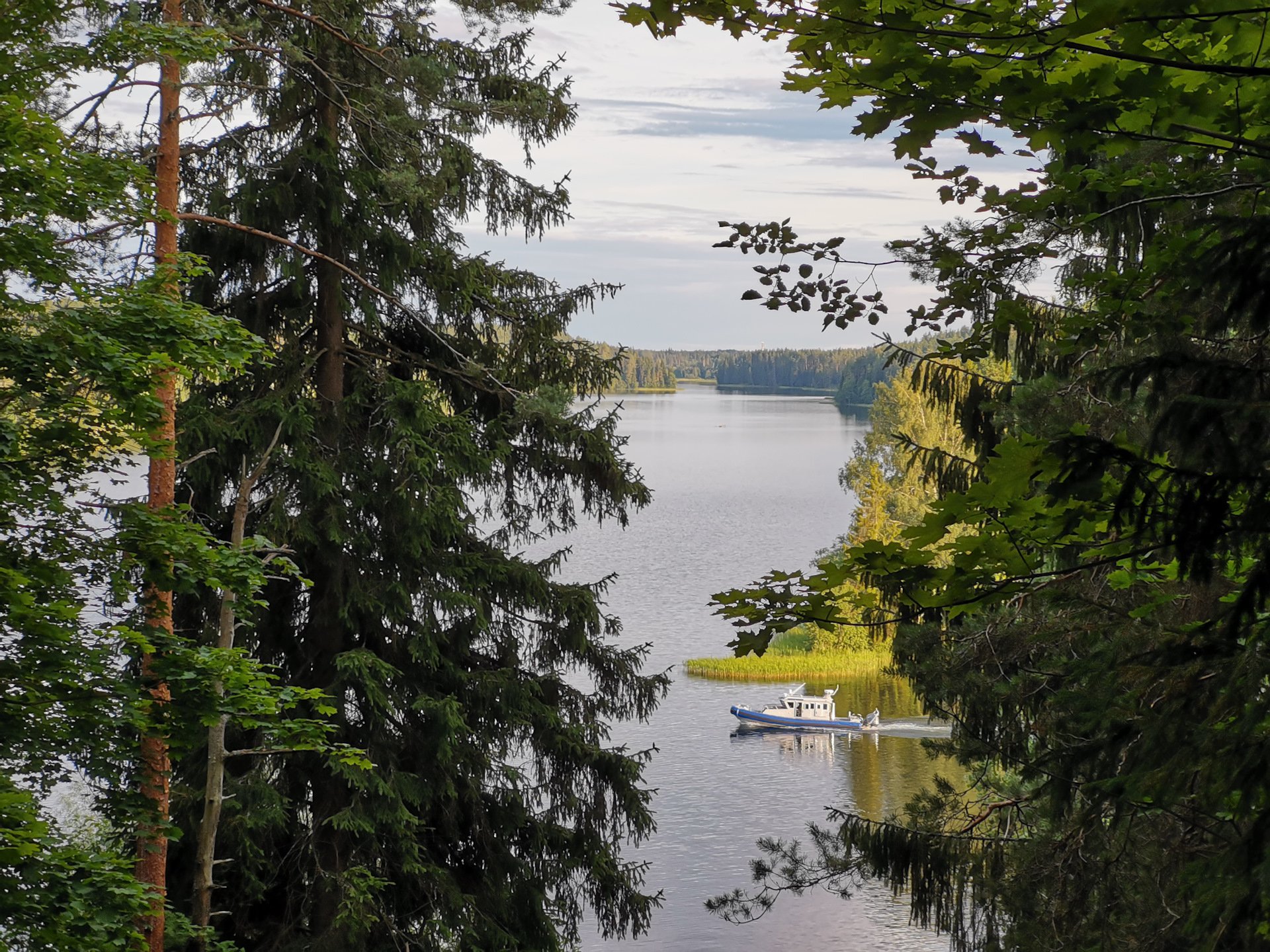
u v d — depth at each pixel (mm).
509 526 16516
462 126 14797
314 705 10680
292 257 14188
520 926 15492
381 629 14820
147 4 12305
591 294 16125
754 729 45438
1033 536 4211
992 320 6340
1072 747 6961
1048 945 8859
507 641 15836
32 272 9203
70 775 9469
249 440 13805
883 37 3559
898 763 40875
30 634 9086
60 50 9812
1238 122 3947
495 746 15836
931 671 10141
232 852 13039
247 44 12281
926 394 11047
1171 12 3104
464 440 14781
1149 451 3689
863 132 3967
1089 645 7715
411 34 14250
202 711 9992
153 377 9602
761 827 34406
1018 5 3375
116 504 9969
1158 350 5875
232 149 14523
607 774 15930
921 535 4117
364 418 15328
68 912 8266
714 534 95562
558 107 14773
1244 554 4434
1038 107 3801
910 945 27250
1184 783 4598
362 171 14352
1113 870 8625
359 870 13133
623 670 16297
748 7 3602
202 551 10070
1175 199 4953
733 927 28125
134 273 10938
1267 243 4016
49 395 9250
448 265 15305
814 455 176625
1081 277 5629
